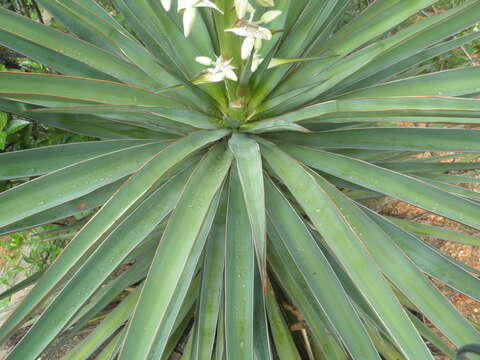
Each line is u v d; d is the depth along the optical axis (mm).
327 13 775
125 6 797
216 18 646
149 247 848
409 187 659
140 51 764
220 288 719
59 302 572
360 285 554
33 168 722
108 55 765
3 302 1085
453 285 658
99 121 802
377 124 1091
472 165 861
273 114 771
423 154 1334
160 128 804
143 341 517
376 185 669
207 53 790
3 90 661
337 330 585
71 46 746
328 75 734
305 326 913
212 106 781
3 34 718
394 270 605
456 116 623
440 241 1144
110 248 605
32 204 624
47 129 1176
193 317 980
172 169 613
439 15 702
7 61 1096
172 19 758
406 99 624
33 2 1117
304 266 622
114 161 681
